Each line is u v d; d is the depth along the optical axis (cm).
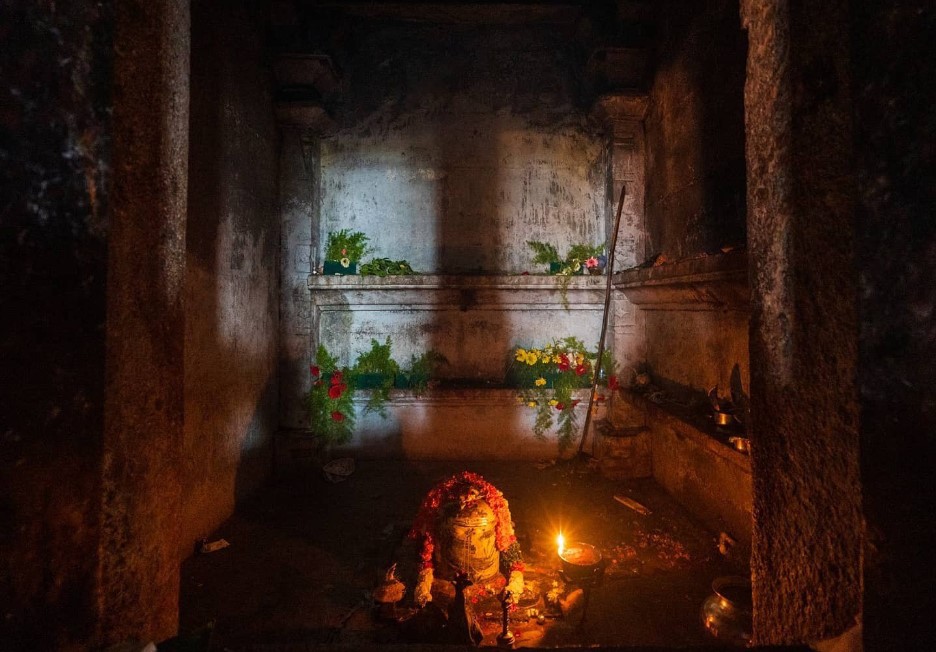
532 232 570
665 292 412
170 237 134
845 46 112
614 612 267
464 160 570
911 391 99
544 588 285
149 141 125
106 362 111
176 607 137
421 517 274
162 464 131
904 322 100
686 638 245
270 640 248
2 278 100
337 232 558
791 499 133
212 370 377
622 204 475
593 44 545
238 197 423
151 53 126
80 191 107
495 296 538
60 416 105
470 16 548
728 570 313
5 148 100
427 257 566
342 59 559
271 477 489
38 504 103
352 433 529
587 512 404
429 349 561
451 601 221
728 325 356
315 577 310
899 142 101
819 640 121
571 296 537
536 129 572
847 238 113
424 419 533
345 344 557
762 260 146
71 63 107
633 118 522
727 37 364
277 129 509
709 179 389
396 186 565
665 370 471
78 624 108
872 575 104
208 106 374
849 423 113
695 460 391
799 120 127
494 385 546
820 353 122
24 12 102
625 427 495
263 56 477
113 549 114
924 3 97
